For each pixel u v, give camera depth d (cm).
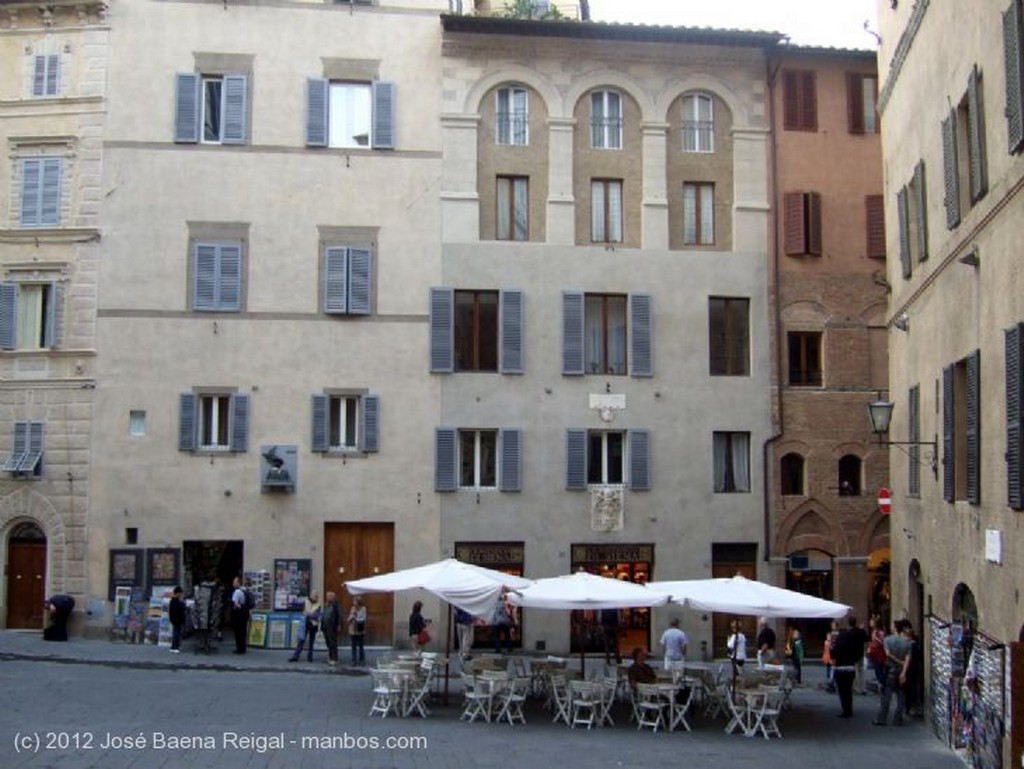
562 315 3731
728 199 3859
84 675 2817
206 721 2223
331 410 3675
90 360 3597
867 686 3136
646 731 2397
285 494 3597
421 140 3756
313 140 3703
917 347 2780
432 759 1948
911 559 2869
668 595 2433
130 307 3619
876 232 3884
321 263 3688
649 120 3831
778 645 3728
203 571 3594
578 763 1972
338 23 3769
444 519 3641
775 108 3900
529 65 3803
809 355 3862
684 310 3794
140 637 3481
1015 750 1720
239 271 3653
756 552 3753
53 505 3556
